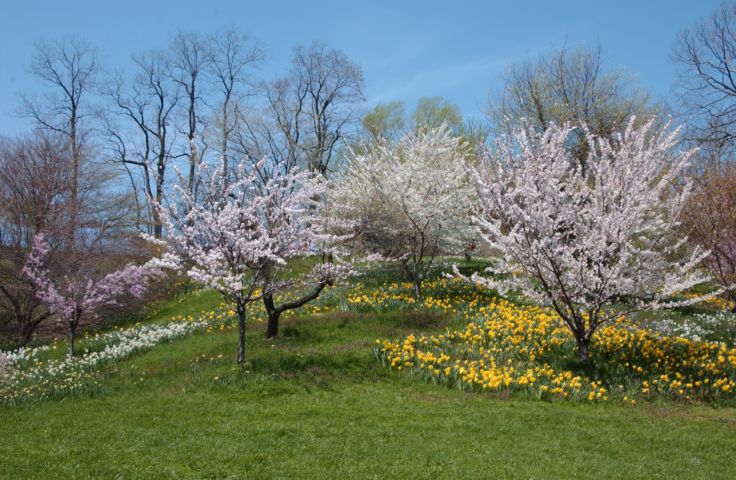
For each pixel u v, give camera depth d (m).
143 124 36.22
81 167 24.39
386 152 18.34
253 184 12.43
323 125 34.94
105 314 21.61
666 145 10.73
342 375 11.01
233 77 36.69
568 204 11.00
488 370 10.61
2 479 6.22
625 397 9.68
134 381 11.42
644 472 6.62
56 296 15.59
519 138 11.18
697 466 6.90
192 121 36.75
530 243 10.39
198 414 8.96
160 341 15.19
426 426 8.24
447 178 17.52
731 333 14.28
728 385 9.81
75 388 10.77
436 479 6.34
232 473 6.49
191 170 35.47
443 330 13.60
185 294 24.48
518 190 10.53
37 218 20.91
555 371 10.77
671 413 9.10
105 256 21.91
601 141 11.23
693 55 19.39
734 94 18.75
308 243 13.01
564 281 10.77
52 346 17.33
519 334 12.59
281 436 7.84
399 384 10.67
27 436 7.95
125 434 7.94
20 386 11.32
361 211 18.61
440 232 18.55
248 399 9.79
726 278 16.02
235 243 11.23
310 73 34.16
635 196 10.30
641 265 10.69
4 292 18.75
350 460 6.89
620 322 11.45
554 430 8.14
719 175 17.33
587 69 26.17
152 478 6.33
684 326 14.27
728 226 15.58
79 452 7.20
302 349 12.62
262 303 17.33
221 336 14.56
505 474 6.47
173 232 11.43
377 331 13.77
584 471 6.60
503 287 11.26
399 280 20.03
